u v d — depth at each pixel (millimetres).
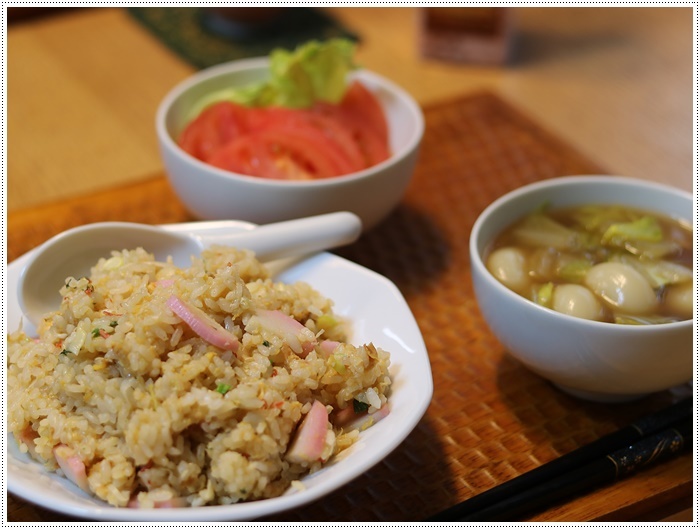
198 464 365
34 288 434
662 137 683
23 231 541
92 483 357
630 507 400
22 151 641
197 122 548
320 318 425
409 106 568
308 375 383
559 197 484
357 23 830
